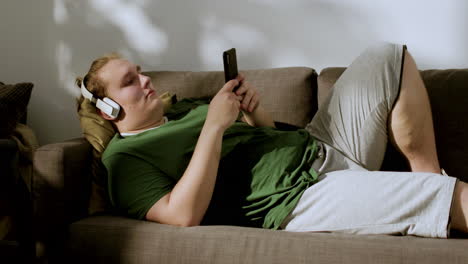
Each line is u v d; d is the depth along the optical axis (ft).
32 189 4.39
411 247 3.47
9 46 7.30
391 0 6.51
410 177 4.06
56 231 4.37
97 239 4.03
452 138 5.27
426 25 6.48
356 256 3.53
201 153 4.26
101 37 7.14
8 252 4.59
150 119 5.12
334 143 5.03
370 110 4.83
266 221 4.34
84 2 7.10
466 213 3.82
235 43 6.91
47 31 7.20
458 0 6.36
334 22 6.67
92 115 5.11
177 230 3.94
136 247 3.92
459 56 6.47
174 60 7.06
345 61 6.71
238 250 3.76
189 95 6.12
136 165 4.42
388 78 4.76
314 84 6.07
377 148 4.93
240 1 6.82
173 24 6.99
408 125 4.73
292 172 4.58
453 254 3.37
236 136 4.91
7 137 5.97
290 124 5.84
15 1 7.22
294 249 3.66
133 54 7.12
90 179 4.88
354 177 4.24
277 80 5.98
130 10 7.05
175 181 4.58
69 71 7.22
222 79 6.14
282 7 6.75
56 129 7.33
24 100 6.26
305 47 6.77
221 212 4.62
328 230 4.08
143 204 4.25
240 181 4.68
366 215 4.00
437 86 5.49
